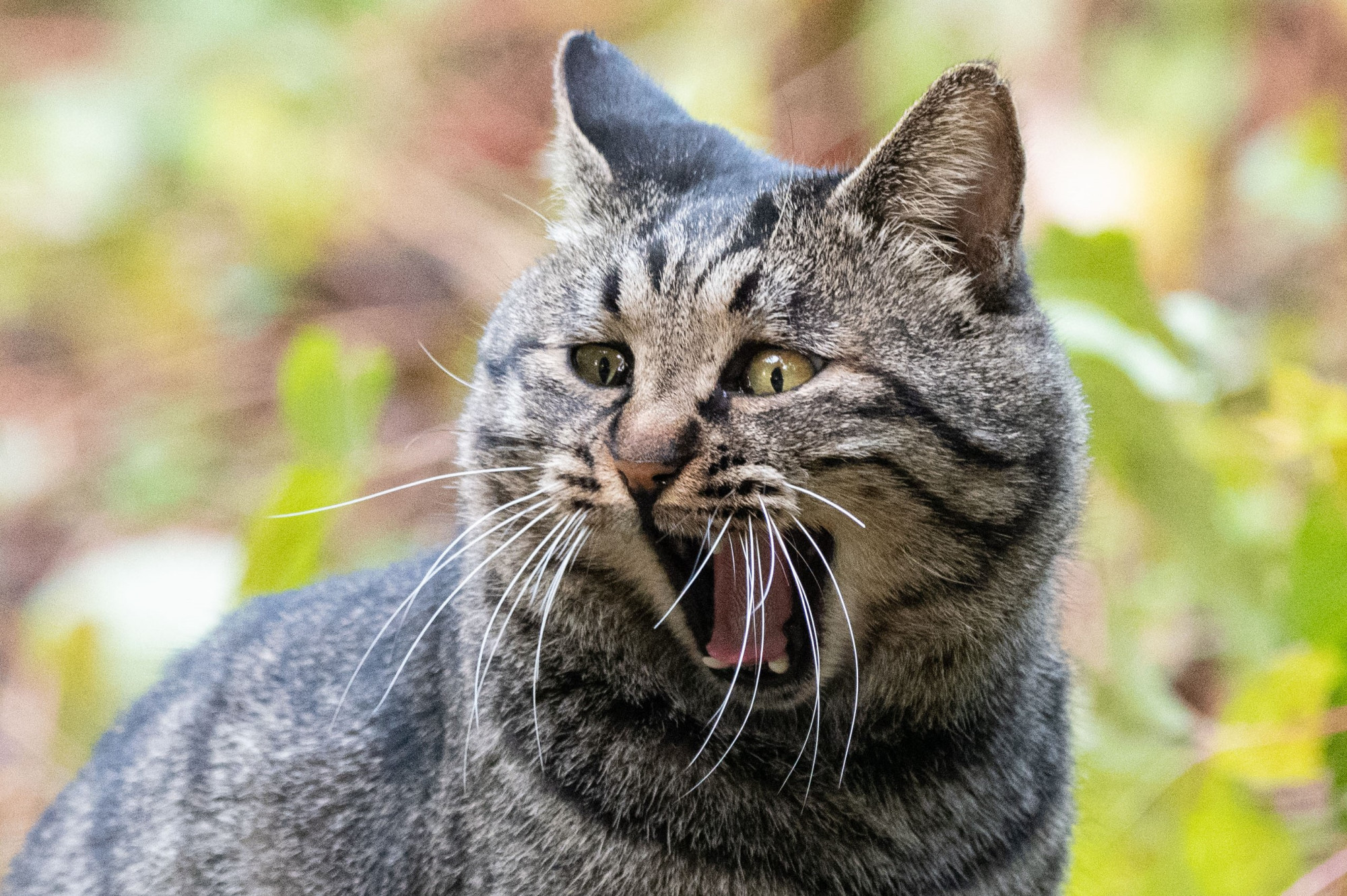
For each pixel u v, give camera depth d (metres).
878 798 4.19
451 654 4.36
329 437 6.43
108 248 10.82
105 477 9.71
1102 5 9.58
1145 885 5.56
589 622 4.21
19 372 10.62
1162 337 6.56
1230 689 6.43
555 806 4.08
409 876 4.21
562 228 4.57
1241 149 9.87
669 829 4.05
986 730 4.30
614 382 4.22
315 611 4.95
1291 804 6.52
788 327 4.05
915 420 4.01
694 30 10.27
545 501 4.14
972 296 4.18
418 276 10.56
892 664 4.23
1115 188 9.12
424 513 8.88
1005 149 4.09
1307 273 9.55
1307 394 5.70
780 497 3.98
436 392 9.77
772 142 9.33
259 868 4.50
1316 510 5.39
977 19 9.38
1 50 12.41
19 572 9.20
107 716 7.30
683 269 4.11
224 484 9.49
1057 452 4.21
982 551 4.11
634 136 4.69
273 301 10.50
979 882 4.25
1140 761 5.70
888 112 9.50
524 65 11.55
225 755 4.70
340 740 4.48
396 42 11.28
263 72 10.65
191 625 7.80
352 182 10.73
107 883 4.84
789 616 4.26
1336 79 9.66
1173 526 6.42
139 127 10.64
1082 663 6.07
